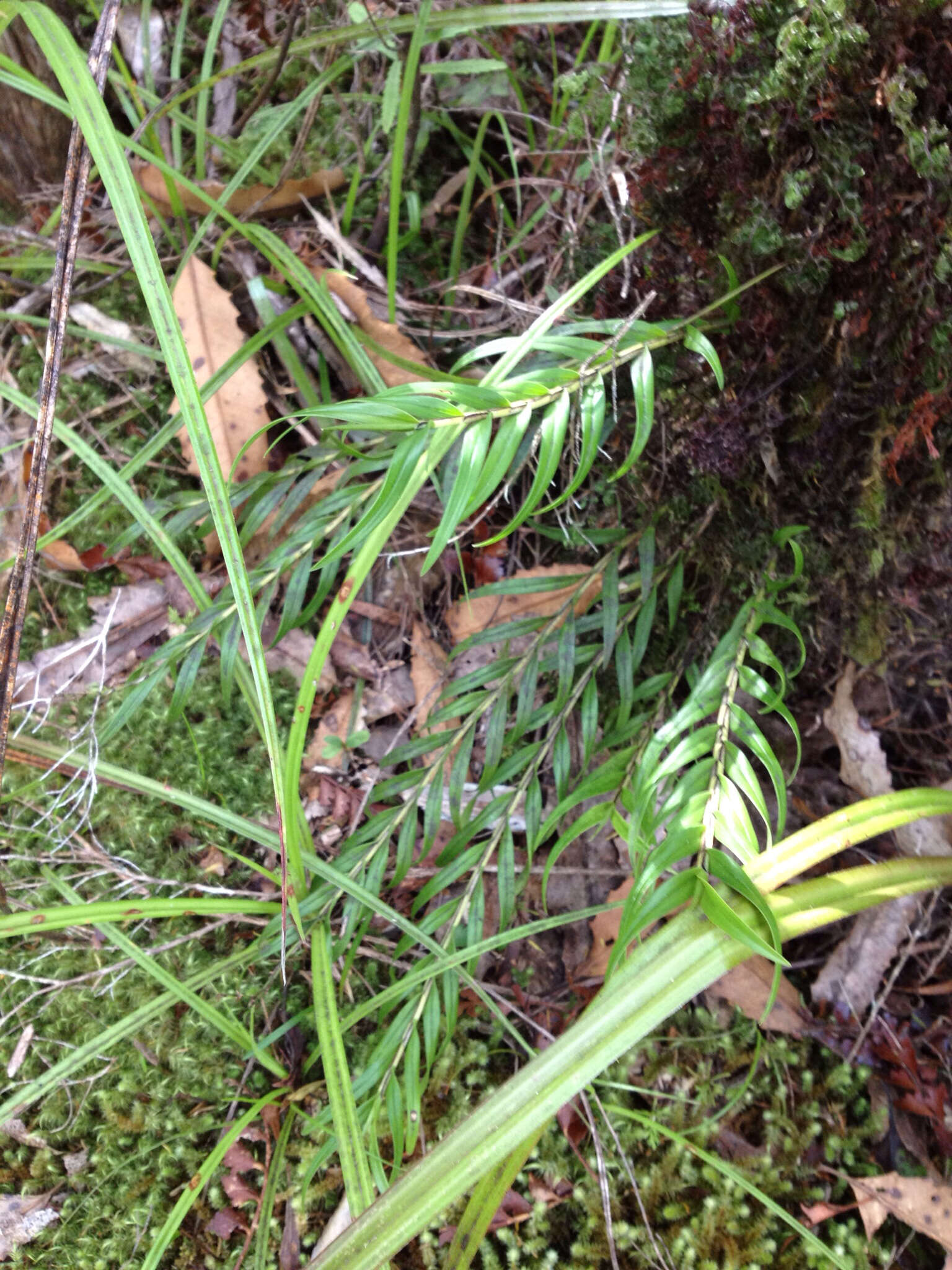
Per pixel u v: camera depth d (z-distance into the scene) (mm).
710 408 594
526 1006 645
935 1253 598
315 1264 419
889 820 510
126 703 605
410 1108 561
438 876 613
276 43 736
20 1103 525
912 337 528
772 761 526
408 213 776
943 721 695
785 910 487
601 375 516
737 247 551
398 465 461
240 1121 564
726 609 673
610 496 685
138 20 811
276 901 638
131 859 664
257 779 685
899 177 499
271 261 679
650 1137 603
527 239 749
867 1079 633
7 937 646
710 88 530
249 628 428
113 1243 581
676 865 655
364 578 504
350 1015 577
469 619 708
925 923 654
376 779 694
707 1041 642
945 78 478
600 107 620
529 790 620
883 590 641
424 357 715
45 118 754
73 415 739
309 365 737
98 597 716
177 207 708
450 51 773
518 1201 592
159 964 638
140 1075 617
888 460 571
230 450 704
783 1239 596
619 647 632
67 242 439
